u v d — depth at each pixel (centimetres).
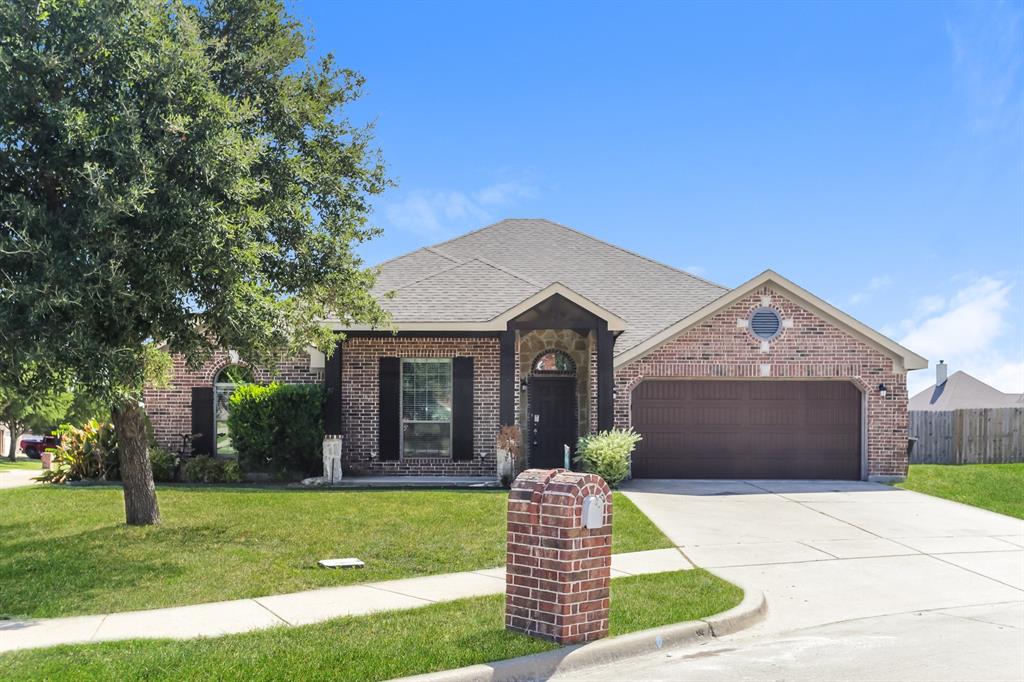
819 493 1931
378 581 1036
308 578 1038
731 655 777
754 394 2198
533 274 2553
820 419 2194
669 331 2156
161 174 1095
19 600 927
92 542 1260
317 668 683
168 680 652
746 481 2141
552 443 2241
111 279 1033
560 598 772
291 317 1473
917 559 1257
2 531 1371
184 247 1099
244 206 1212
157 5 1162
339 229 1495
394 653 725
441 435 2183
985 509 1792
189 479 2086
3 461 4291
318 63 1509
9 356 1021
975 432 2767
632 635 800
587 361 2245
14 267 1036
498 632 800
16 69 1057
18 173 1107
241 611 884
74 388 1127
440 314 2081
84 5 1077
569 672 729
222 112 1159
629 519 1500
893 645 811
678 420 2184
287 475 2091
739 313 2181
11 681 645
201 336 1254
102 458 2075
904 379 2183
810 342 2181
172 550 1203
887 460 2170
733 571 1148
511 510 824
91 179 1007
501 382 2036
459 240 2739
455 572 1091
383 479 2084
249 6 1418
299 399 2084
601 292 2473
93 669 673
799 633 863
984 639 834
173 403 2239
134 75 1120
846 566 1199
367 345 2178
